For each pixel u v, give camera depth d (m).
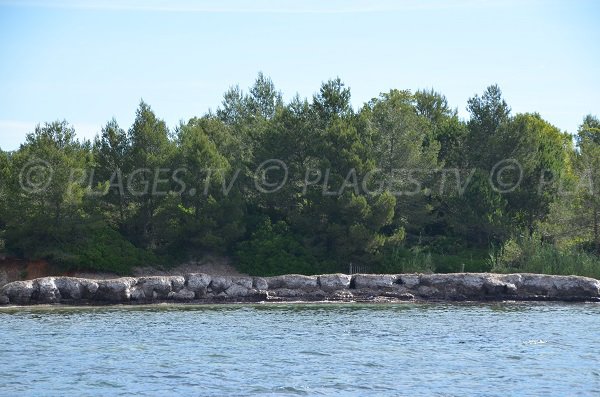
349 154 71.50
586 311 58.22
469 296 65.00
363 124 75.94
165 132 74.25
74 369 36.84
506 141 77.69
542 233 72.62
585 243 72.75
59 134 70.56
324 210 71.25
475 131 79.94
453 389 33.25
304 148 75.88
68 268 67.56
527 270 68.56
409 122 77.62
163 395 32.38
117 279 62.78
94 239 69.69
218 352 40.78
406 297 64.88
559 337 45.38
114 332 47.50
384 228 75.94
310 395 32.38
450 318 53.84
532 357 39.47
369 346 42.44
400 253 71.75
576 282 64.81
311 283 64.94
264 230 73.00
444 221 78.81
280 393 32.66
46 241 68.06
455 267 71.12
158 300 62.91
